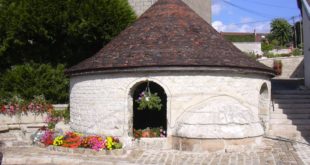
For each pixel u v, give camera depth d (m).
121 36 13.45
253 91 12.88
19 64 17.84
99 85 12.50
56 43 18.42
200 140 10.91
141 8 20.19
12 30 16.75
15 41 16.97
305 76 18.39
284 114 14.57
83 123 12.99
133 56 11.95
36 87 16.48
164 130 12.59
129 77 11.98
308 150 11.18
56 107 16.00
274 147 11.59
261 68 12.78
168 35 12.61
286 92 16.36
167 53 11.84
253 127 11.37
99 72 12.24
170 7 13.84
